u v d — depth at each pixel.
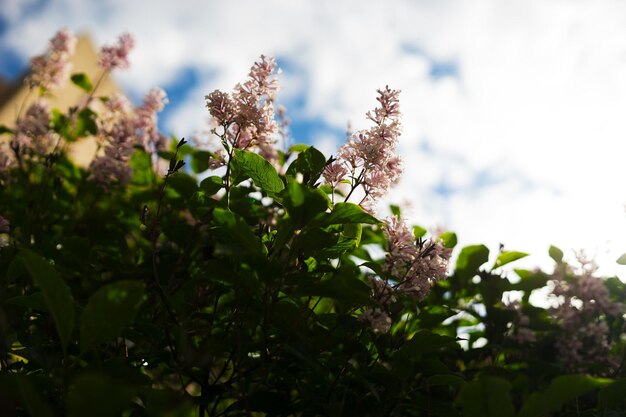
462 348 0.76
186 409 0.37
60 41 1.09
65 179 1.03
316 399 0.59
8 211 0.92
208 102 0.62
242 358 0.57
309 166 0.62
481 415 0.41
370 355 0.63
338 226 0.59
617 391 0.54
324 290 0.48
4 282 0.62
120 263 0.77
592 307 0.71
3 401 0.41
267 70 0.63
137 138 0.95
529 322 0.80
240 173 0.66
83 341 0.40
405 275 0.60
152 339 0.64
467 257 0.83
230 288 0.62
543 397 0.41
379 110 0.61
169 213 0.86
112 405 0.31
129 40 1.07
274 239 0.61
